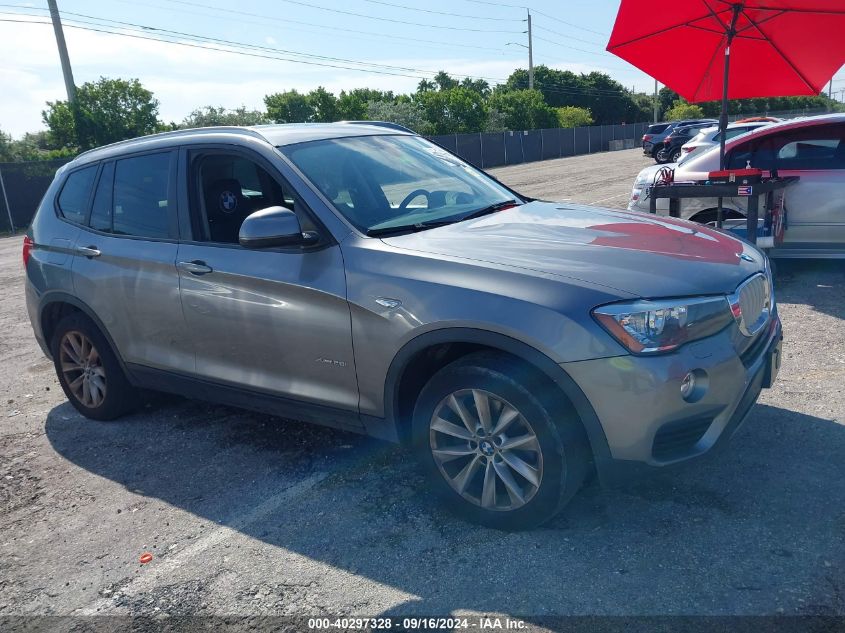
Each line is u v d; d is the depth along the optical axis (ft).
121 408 15.98
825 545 9.43
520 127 187.83
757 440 12.46
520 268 9.95
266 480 12.82
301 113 145.69
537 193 60.49
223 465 13.58
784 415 13.35
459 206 13.19
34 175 76.89
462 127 156.66
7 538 11.75
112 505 12.51
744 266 10.75
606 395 9.09
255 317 12.15
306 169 12.31
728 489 10.99
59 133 98.17
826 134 22.74
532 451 9.80
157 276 13.58
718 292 9.77
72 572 10.62
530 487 9.96
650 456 9.29
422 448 10.84
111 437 15.47
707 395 9.39
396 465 12.91
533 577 9.36
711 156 24.47
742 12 21.66
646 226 12.17
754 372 10.14
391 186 13.03
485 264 10.16
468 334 9.80
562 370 9.21
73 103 97.71
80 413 16.85
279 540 10.87
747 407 10.05
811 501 10.48
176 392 14.34
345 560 10.18
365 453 13.52
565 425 9.54
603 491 11.25
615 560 9.53
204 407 16.72
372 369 10.92
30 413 17.43
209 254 12.89
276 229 11.02
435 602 9.09
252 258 12.23
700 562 9.33
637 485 11.33
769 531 9.85
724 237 12.32
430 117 155.84
